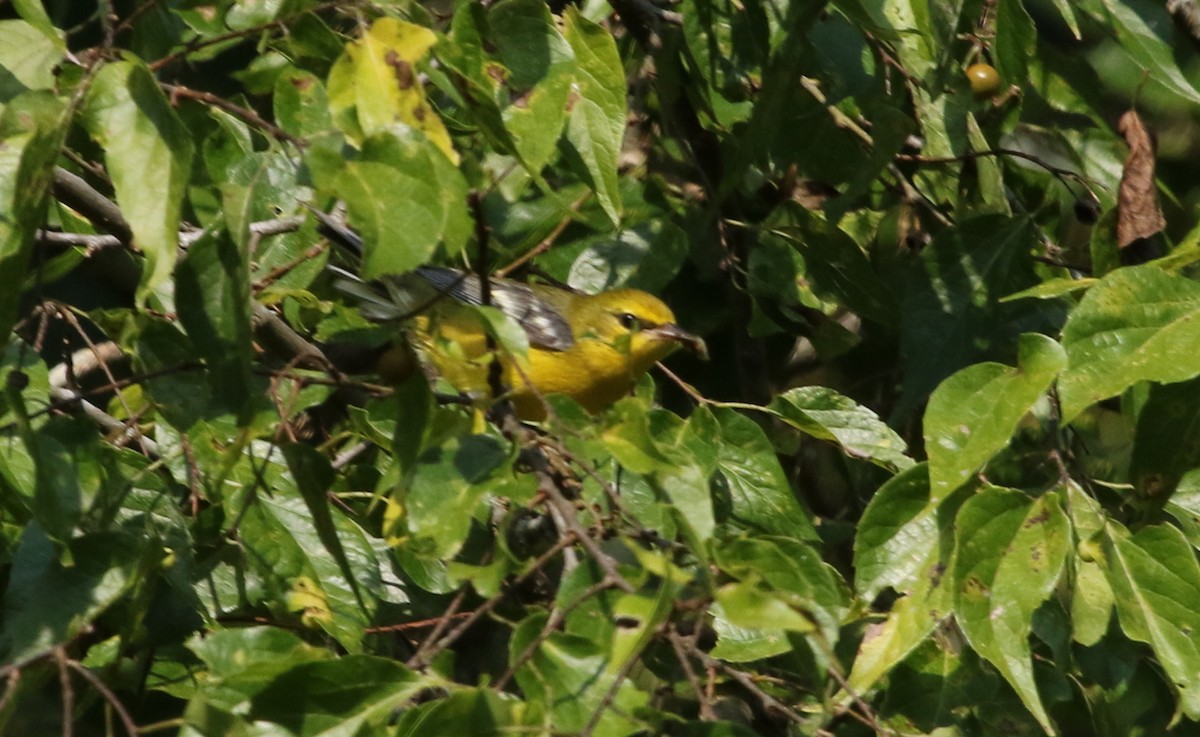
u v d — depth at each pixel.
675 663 9.17
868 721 6.93
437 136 6.20
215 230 6.41
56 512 6.69
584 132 8.29
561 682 6.03
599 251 10.42
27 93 6.19
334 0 7.45
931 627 7.61
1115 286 7.63
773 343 13.12
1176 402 8.34
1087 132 11.59
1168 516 10.22
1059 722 10.75
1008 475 10.11
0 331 6.43
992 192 11.15
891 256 11.70
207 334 6.37
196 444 8.49
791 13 9.55
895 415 9.83
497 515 9.45
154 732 8.88
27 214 6.29
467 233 5.97
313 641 8.77
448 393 8.21
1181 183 15.11
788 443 12.27
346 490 9.78
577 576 6.27
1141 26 10.55
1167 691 10.29
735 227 12.04
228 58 13.76
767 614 5.39
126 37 9.85
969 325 9.95
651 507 8.40
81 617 6.66
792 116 11.17
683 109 12.12
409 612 10.39
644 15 11.23
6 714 5.93
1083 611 8.08
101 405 12.12
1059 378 7.48
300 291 8.59
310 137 6.44
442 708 5.86
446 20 8.91
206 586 8.62
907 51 10.33
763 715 9.69
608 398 11.24
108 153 6.14
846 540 12.06
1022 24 9.91
